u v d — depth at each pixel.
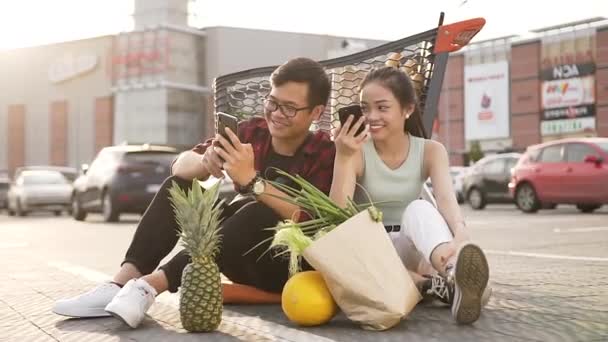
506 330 2.75
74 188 16.02
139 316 2.90
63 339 2.78
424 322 2.92
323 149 3.36
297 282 2.89
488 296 3.00
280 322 3.03
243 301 3.51
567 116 59.41
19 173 22.84
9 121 77.94
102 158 15.20
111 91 69.44
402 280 2.79
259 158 3.39
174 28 65.75
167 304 3.53
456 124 65.56
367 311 2.76
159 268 3.08
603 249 6.27
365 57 3.79
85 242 8.71
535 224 10.25
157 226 3.24
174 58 65.94
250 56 66.75
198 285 2.79
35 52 76.06
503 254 5.94
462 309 2.73
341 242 2.79
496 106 63.16
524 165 14.70
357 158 3.22
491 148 63.38
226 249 3.31
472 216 13.74
